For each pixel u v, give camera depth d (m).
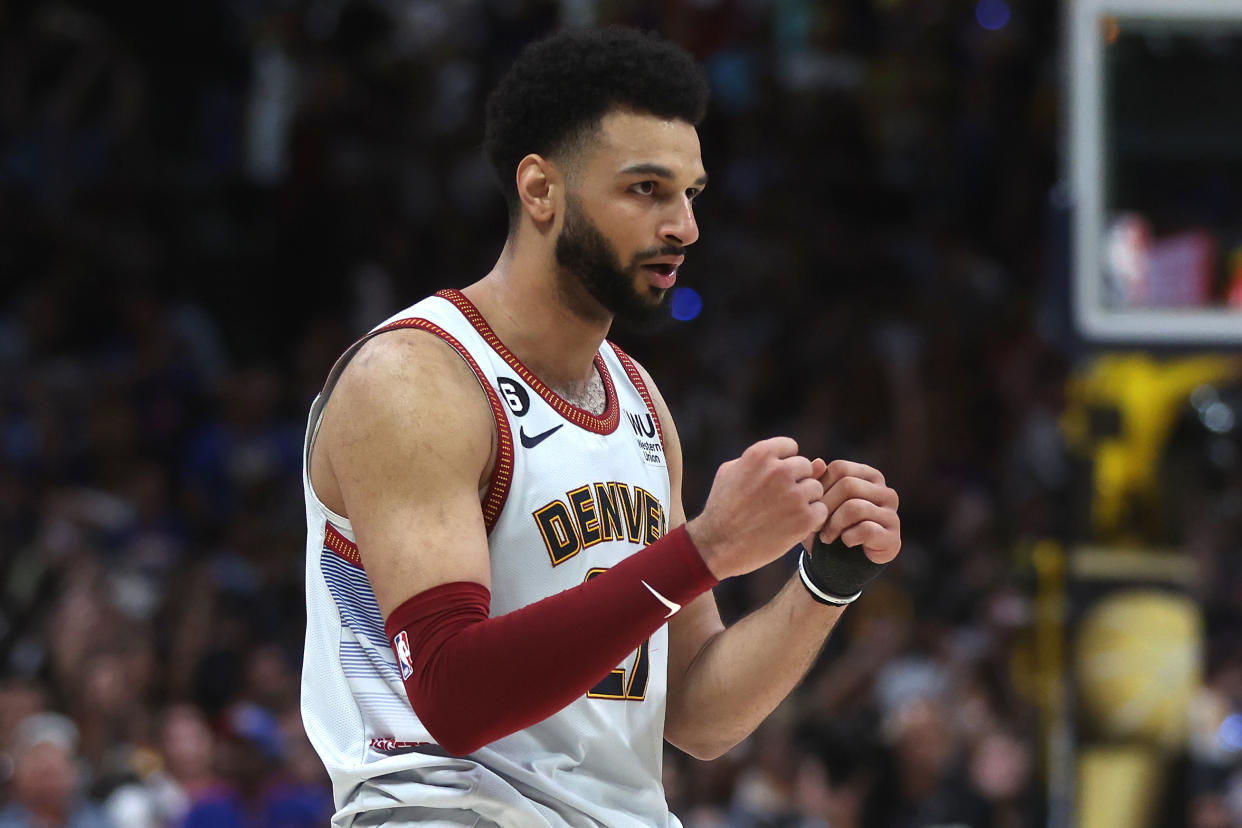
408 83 36.81
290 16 37.97
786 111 35.84
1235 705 23.62
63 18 36.84
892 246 34.53
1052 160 35.47
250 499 27.84
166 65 37.72
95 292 32.19
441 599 6.55
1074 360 15.05
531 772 7.07
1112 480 14.75
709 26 36.53
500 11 37.34
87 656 21.67
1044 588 14.80
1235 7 15.04
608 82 6.99
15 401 28.88
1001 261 35.03
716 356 31.50
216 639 23.28
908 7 36.94
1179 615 14.30
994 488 29.27
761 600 24.69
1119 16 15.08
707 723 7.97
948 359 31.41
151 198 35.31
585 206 7.01
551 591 7.05
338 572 7.22
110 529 25.88
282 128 37.59
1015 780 21.08
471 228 34.94
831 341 31.52
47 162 35.00
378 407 6.80
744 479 6.48
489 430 7.00
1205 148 14.94
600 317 7.35
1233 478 24.45
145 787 19.52
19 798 18.47
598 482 7.29
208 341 32.19
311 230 34.94
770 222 34.25
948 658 23.34
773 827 20.58
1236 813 21.78
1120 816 14.17
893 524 7.28
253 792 20.45
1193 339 14.49
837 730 22.28
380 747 7.03
